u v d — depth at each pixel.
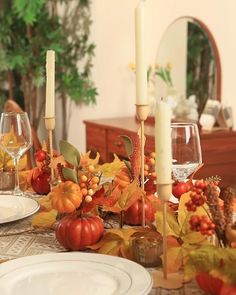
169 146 0.90
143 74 1.14
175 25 3.61
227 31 3.38
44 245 1.16
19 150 1.54
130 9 3.72
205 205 0.98
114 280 0.88
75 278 0.90
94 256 0.97
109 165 1.33
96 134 3.48
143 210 1.19
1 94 3.95
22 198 1.46
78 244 1.09
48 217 1.25
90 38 3.65
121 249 1.04
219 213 0.87
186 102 3.48
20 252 1.12
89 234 1.09
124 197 1.15
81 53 3.67
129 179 1.23
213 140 2.98
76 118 3.75
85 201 1.11
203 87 3.51
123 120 3.56
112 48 3.71
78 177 1.13
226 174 3.04
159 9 3.67
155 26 3.69
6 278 0.90
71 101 3.77
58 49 3.58
